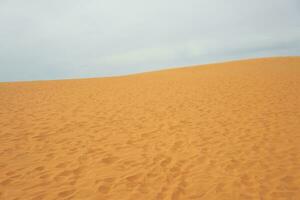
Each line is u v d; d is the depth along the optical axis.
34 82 18.41
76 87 15.35
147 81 18.23
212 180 4.04
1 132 6.29
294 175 4.11
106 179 4.08
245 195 3.59
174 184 3.92
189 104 9.77
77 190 3.73
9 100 10.56
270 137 5.82
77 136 6.20
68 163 4.67
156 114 8.40
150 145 5.63
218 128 6.70
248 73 18.61
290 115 7.45
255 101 9.54
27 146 5.45
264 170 4.32
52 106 9.54
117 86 15.77
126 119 7.82
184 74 22.39
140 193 3.65
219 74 19.95
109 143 5.75
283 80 13.87
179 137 6.12
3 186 3.79
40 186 3.82
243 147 5.34
